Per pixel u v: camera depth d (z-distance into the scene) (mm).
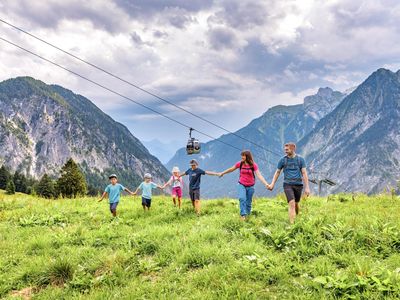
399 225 9281
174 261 8516
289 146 11492
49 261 9273
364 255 7777
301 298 6098
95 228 13656
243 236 9953
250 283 6863
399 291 5906
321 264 7375
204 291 6707
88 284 7883
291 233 9539
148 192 17109
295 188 11477
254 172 12875
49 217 16125
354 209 12953
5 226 14695
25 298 7844
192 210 15492
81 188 82625
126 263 8820
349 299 6031
